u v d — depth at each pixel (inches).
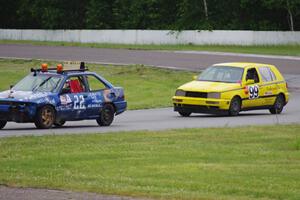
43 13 6830.7
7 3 7258.9
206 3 6230.3
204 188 915.4
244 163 1126.4
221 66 2153.1
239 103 2078.0
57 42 5890.8
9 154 1185.4
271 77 2192.4
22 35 6604.3
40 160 1123.3
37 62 3764.8
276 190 909.2
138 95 2684.5
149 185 931.3
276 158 1183.6
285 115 2123.5
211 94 2023.9
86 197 858.1
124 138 1422.2
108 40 6018.7
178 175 1008.2
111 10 6722.4
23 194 873.5
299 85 3134.8
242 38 5487.2
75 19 6875.0
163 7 6530.5
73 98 1731.1
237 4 6220.5
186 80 3142.2
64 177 978.1
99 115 1788.9
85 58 4065.0
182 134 1503.4
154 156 1183.6
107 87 1823.3
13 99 1654.8
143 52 4579.2
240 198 855.1
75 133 1534.2
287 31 5654.5
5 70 3437.5
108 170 1045.2
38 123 1668.3
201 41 5610.2
